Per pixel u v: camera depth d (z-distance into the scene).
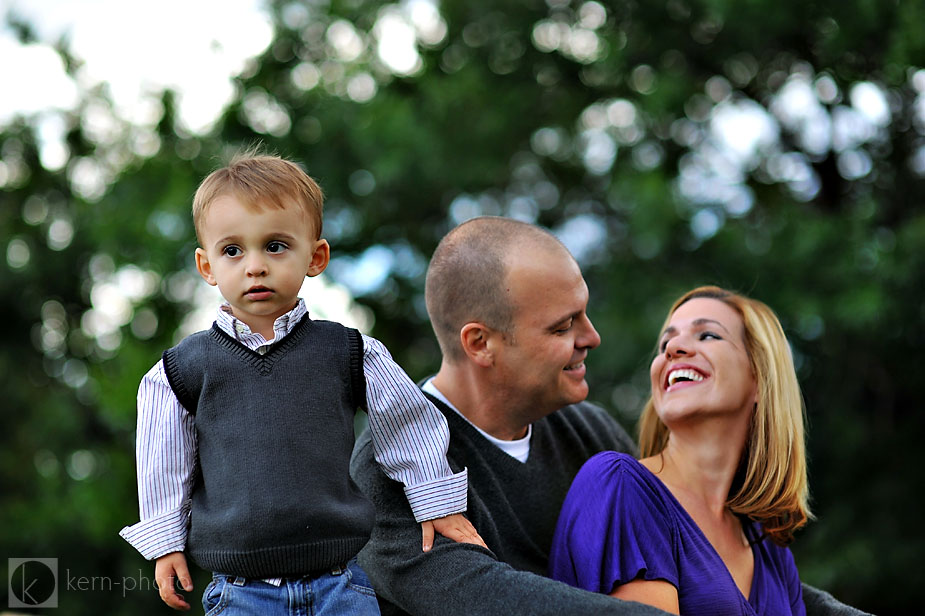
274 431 2.99
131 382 13.70
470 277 3.80
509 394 3.83
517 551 3.73
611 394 12.84
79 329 18.41
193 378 3.05
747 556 3.81
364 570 3.52
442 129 13.17
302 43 15.52
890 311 10.99
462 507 3.29
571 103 14.13
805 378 12.72
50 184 18.66
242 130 15.12
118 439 16.84
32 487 16.78
